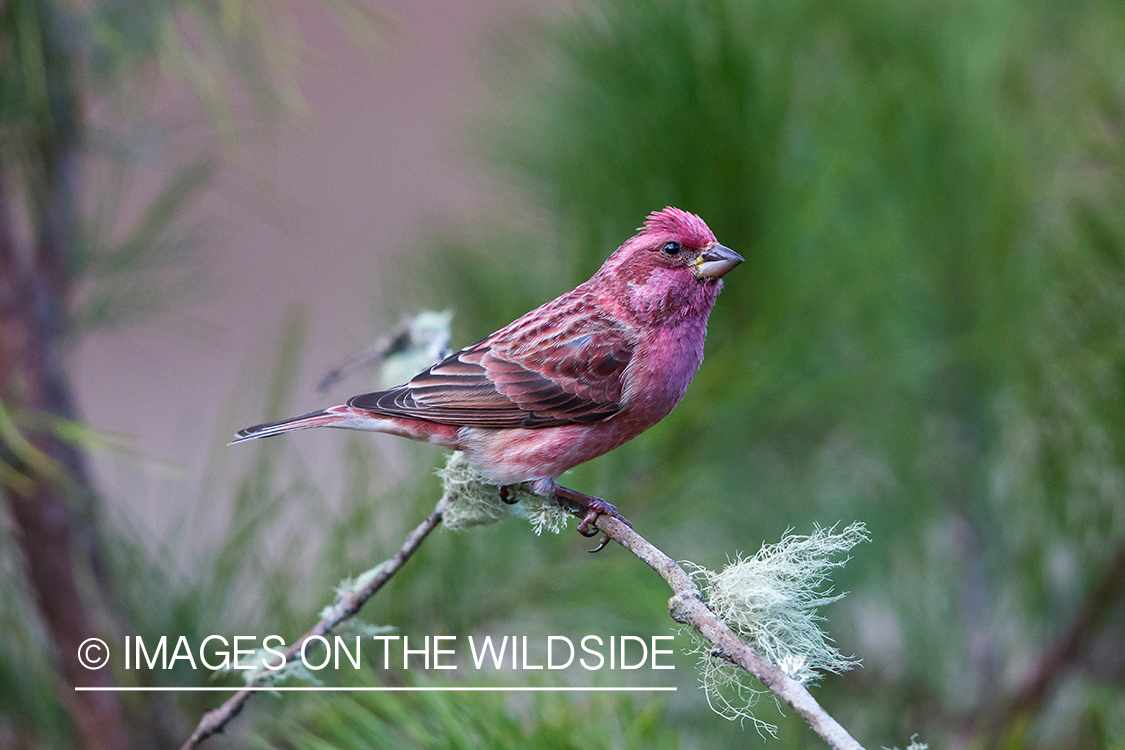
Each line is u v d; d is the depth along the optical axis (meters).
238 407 4.95
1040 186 4.98
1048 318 4.98
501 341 4.98
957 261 4.99
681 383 4.97
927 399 5.00
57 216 4.98
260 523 4.93
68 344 4.99
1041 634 4.99
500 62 5.05
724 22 4.96
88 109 4.98
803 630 4.85
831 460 5.03
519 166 5.04
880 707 5.01
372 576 4.89
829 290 4.98
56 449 4.95
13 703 4.94
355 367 4.96
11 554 4.95
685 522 4.98
